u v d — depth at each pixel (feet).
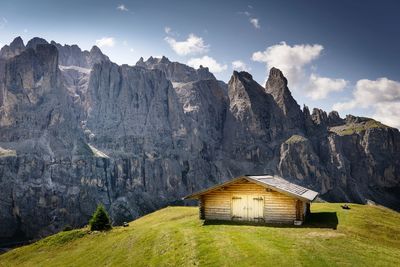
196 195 153.17
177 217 201.05
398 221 161.99
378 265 84.38
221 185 148.05
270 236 112.57
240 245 102.12
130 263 109.60
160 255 108.06
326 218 153.58
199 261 94.84
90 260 124.47
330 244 101.71
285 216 139.33
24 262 140.15
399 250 105.60
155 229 138.92
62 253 140.67
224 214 148.77
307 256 90.43
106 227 163.53
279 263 86.22
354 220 148.87
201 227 136.98
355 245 101.04
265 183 140.87
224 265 89.20
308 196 147.84
